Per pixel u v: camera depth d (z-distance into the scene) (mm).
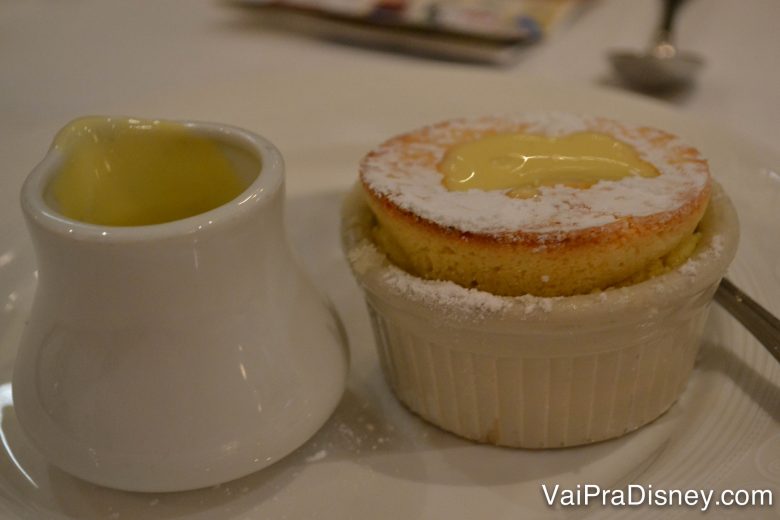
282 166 205
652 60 369
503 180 222
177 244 185
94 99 372
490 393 217
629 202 208
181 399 196
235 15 491
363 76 355
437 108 334
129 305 189
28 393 202
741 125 340
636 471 215
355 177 316
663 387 221
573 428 220
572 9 455
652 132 240
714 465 203
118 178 215
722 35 433
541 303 200
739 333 240
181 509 209
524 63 410
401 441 228
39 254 191
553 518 205
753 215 269
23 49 444
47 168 197
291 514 209
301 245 297
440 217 206
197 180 221
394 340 227
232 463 203
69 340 195
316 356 215
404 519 207
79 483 213
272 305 206
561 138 237
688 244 214
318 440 228
